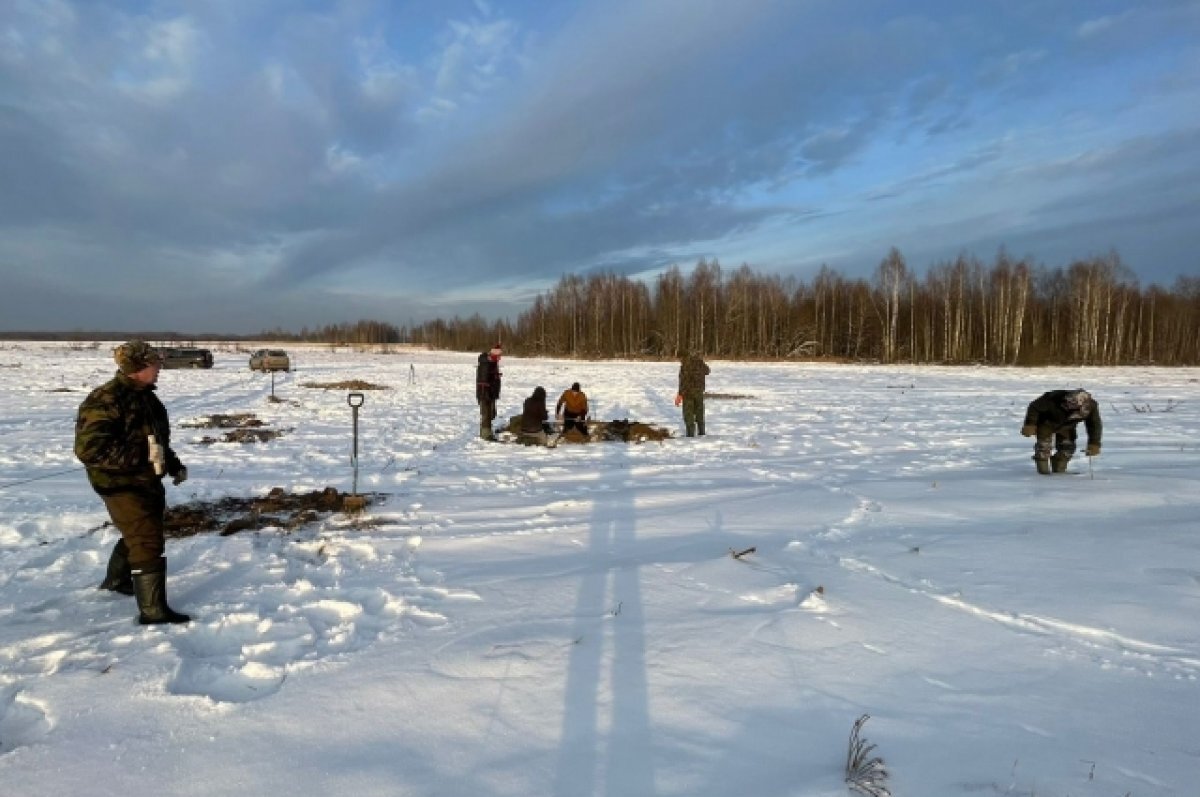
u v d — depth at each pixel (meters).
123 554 4.79
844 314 73.12
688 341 72.81
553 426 13.34
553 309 90.06
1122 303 62.38
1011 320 62.84
